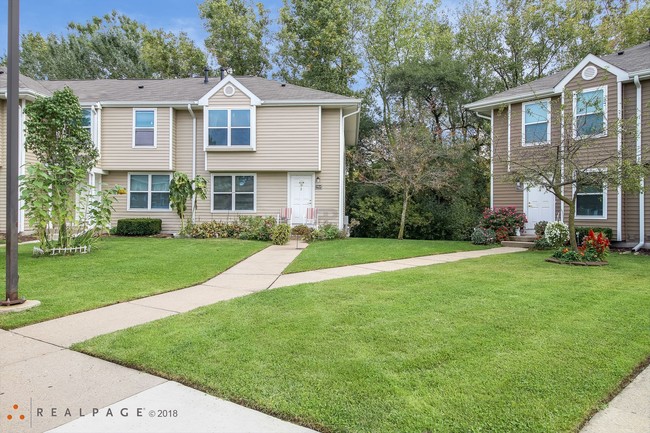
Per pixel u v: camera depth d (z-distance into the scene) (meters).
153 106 15.34
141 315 4.69
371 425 2.38
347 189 20.59
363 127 22.92
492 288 5.96
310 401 2.64
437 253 10.49
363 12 24.06
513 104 14.12
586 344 3.66
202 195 14.30
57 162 9.55
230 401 2.68
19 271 7.23
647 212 11.29
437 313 4.62
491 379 2.94
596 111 10.34
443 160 16.59
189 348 3.56
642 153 10.43
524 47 21.33
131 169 15.42
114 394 2.77
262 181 15.68
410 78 19.67
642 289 5.94
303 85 25.03
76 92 16.20
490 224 13.41
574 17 20.61
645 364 3.31
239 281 6.80
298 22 24.88
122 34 28.36
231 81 15.02
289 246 12.09
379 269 7.97
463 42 22.61
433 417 2.45
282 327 4.13
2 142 13.38
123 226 14.64
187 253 9.76
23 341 3.82
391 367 3.15
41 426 2.38
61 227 9.35
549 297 5.40
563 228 11.11
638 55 12.74
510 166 11.34
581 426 2.39
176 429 2.36
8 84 4.96
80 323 4.38
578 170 8.98
